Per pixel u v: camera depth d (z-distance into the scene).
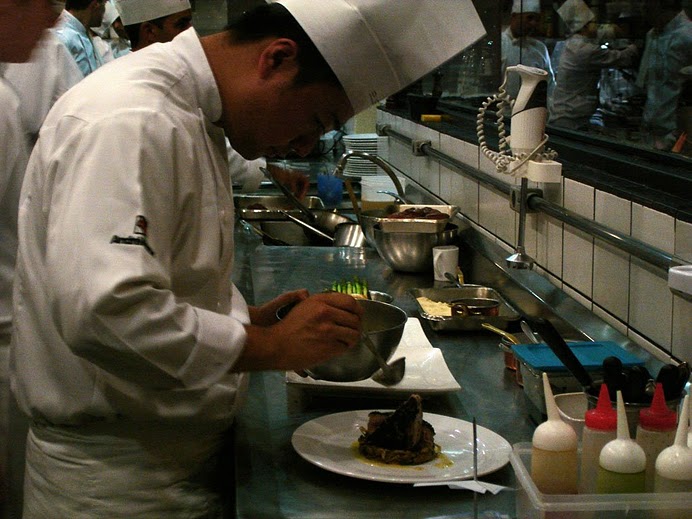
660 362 1.60
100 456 1.29
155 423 1.29
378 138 4.58
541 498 0.98
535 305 2.07
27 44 1.46
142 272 1.08
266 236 3.36
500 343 1.93
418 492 1.24
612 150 2.19
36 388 1.28
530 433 1.45
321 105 1.25
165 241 1.15
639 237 1.70
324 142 5.43
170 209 1.15
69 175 1.11
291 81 1.23
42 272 1.24
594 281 1.92
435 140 3.40
